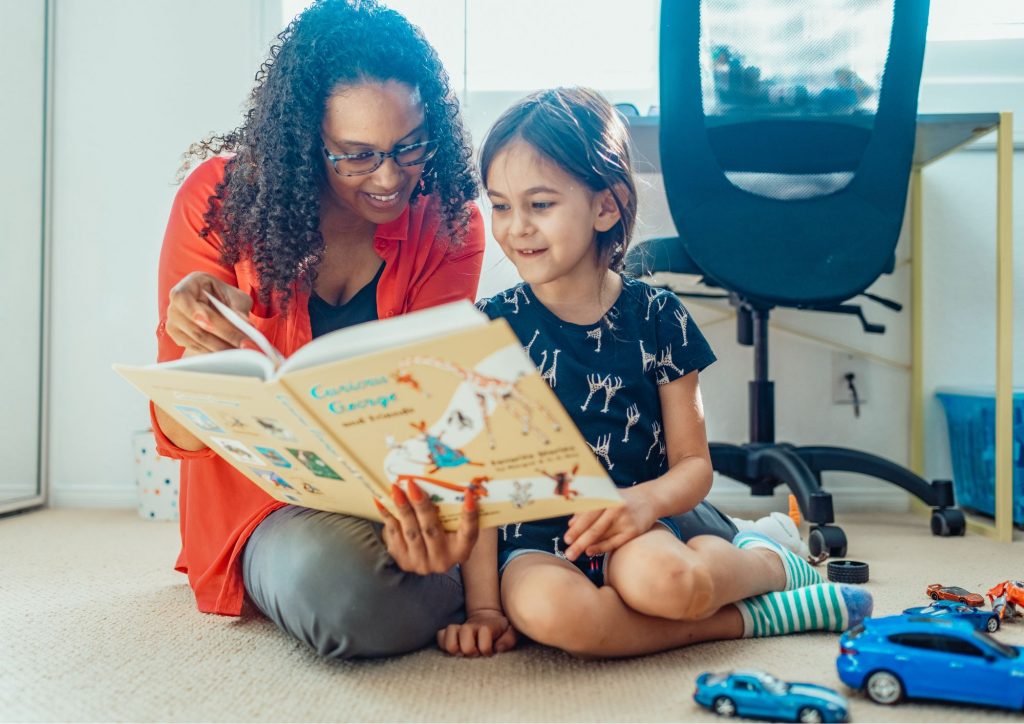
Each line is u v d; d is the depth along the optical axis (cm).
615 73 223
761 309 181
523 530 108
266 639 105
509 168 108
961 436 202
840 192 160
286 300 111
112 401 218
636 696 84
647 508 97
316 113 107
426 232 123
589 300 114
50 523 195
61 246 218
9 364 207
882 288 211
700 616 92
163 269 117
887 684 80
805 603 103
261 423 83
